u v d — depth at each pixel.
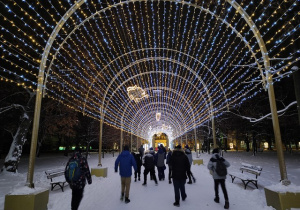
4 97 14.64
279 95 20.66
